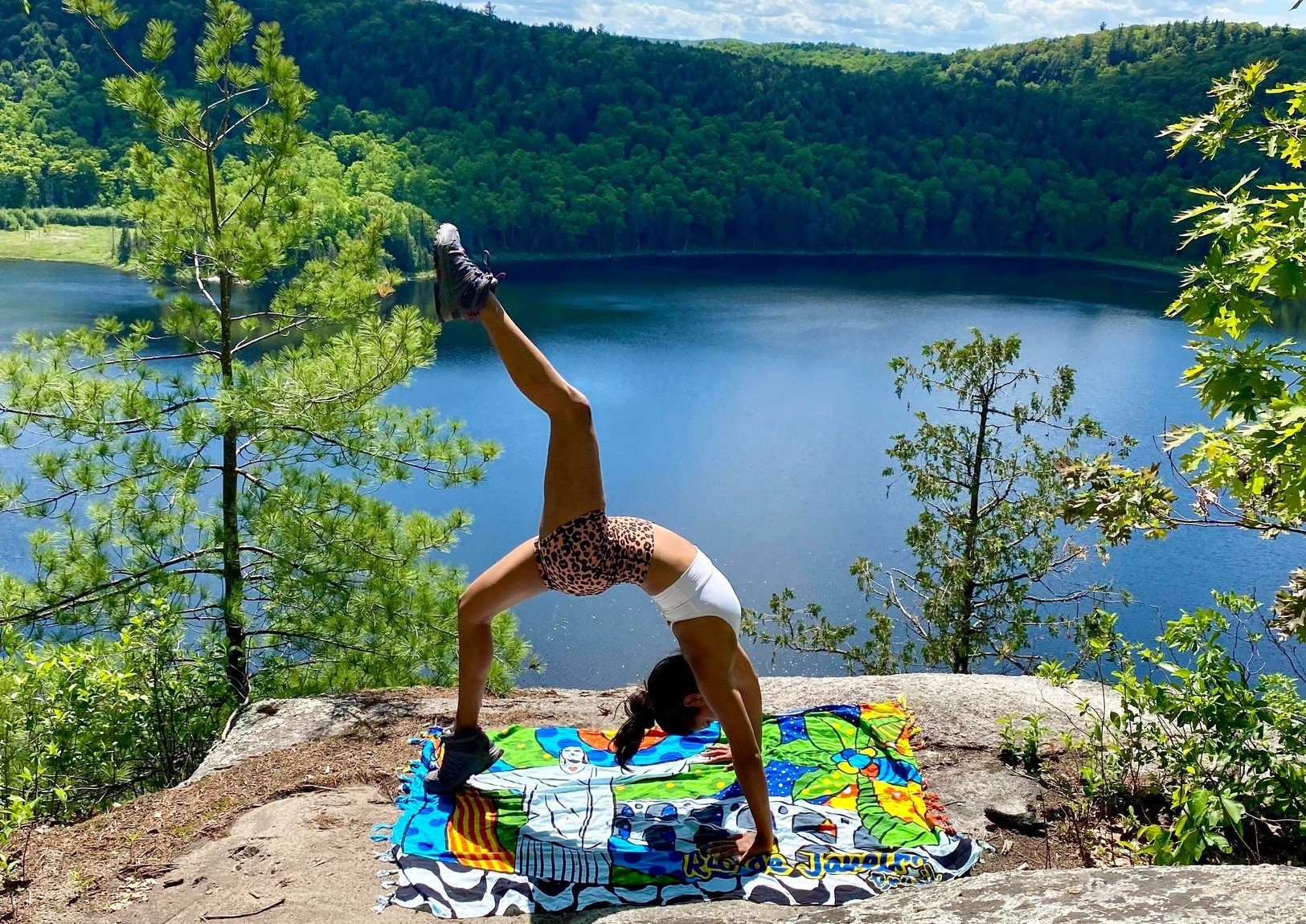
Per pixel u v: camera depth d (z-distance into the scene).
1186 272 4.16
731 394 60.94
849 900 2.86
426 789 3.45
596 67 163.38
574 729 3.96
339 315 9.42
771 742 3.81
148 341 9.02
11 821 3.42
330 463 9.18
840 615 31.62
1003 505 16.92
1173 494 4.46
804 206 136.00
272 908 2.86
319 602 8.77
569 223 125.06
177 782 5.80
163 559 8.75
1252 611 3.89
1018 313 85.56
